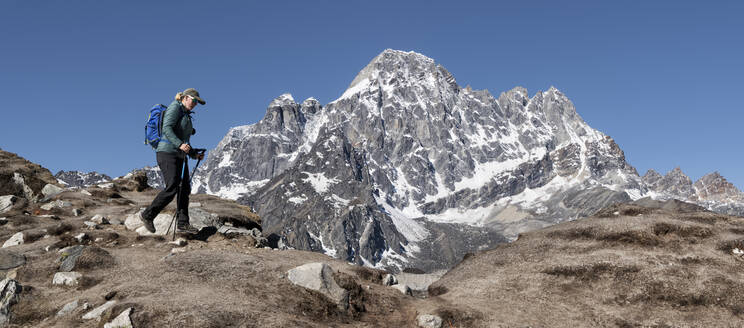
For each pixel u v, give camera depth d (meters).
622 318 7.84
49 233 12.52
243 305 7.19
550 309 8.27
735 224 10.17
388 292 9.30
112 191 19.56
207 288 7.81
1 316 7.48
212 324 6.45
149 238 12.00
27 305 7.84
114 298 7.57
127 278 8.48
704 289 8.12
